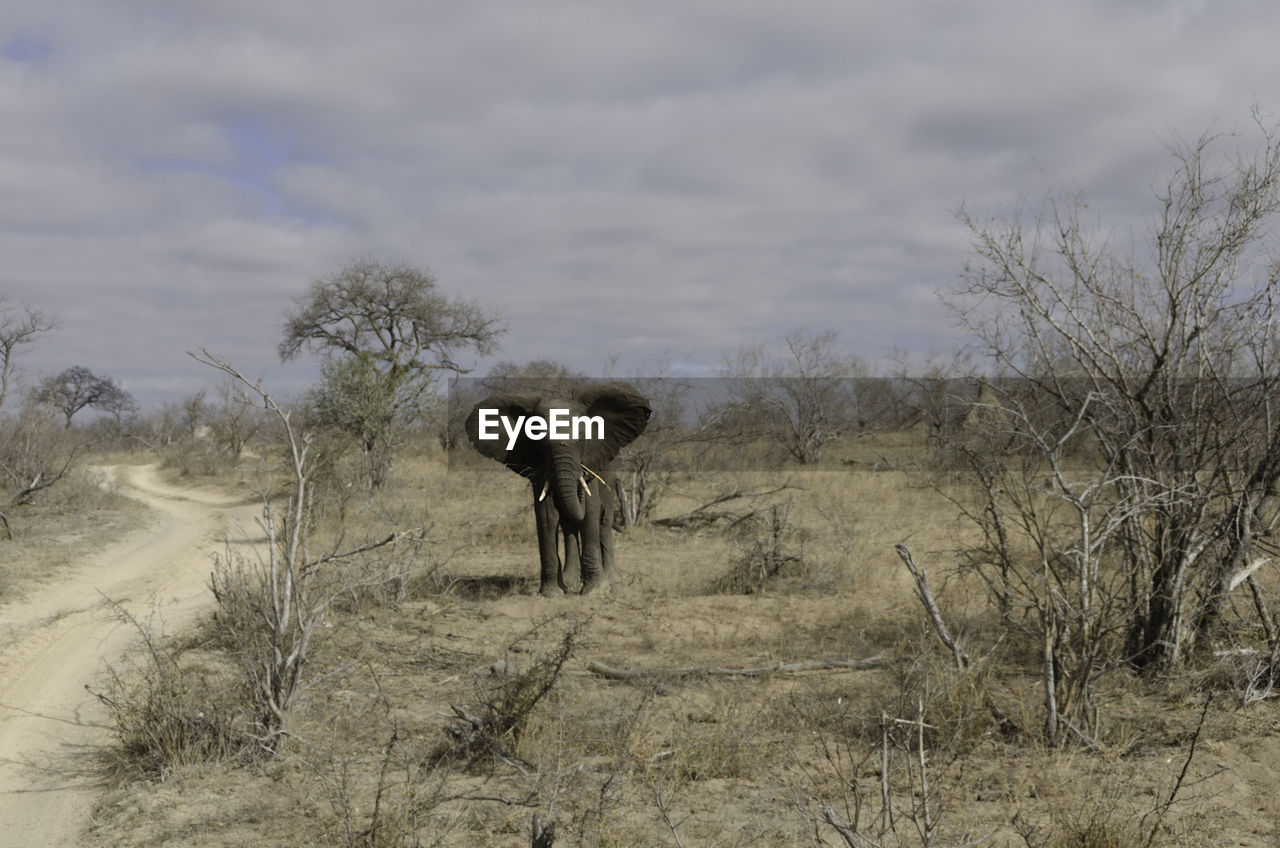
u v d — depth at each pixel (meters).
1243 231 8.21
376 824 5.67
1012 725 7.31
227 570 12.20
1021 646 9.42
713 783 6.56
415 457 41.38
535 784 6.33
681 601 12.70
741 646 10.23
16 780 7.53
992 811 5.91
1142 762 6.62
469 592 13.75
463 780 6.81
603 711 7.91
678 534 19.14
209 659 10.45
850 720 7.54
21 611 14.62
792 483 25.95
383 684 9.22
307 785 6.77
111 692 8.50
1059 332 8.62
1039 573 8.87
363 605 12.23
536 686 7.66
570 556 13.62
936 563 14.51
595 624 11.37
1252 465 8.59
